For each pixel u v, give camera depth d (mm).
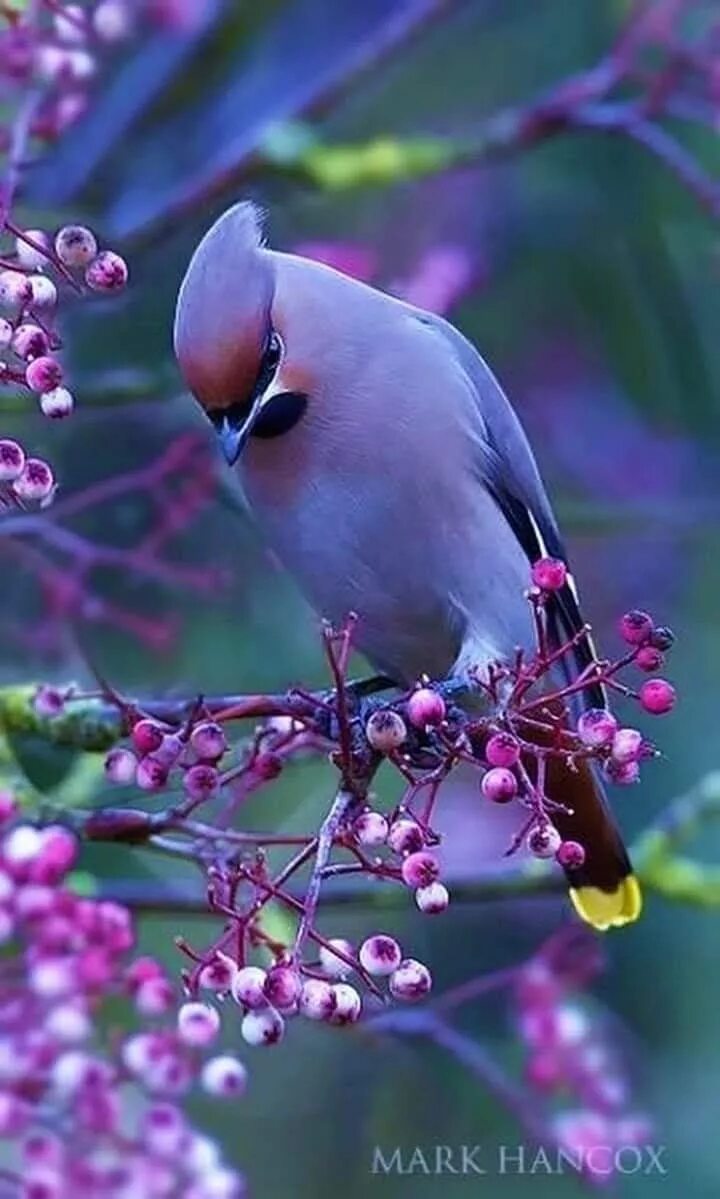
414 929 12773
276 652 11992
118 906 7543
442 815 11984
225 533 11953
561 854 6953
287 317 8914
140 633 10891
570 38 13797
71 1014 6887
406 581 9328
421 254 12953
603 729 6949
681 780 12727
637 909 9312
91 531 11516
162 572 10234
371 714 7680
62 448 11633
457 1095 12266
